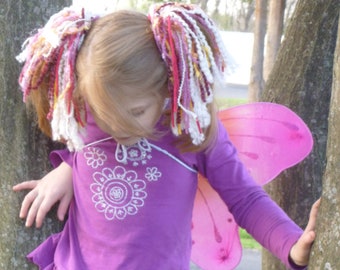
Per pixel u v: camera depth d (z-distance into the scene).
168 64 1.37
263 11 6.41
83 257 1.62
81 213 1.64
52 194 1.67
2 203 1.78
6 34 1.75
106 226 1.60
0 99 1.76
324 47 2.41
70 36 1.42
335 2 2.38
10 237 1.76
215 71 1.43
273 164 1.98
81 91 1.40
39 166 1.78
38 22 1.77
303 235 1.49
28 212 1.71
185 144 1.58
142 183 1.59
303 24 2.43
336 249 1.37
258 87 6.42
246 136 1.97
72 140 1.46
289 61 2.46
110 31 1.38
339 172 1.38
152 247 1.59
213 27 1.45
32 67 1.47
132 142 1.53
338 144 1.39
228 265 1.97
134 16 1.43
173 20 1.38
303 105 2.43
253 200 1.67
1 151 1.78
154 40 1.39
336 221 1.38
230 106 2.01
